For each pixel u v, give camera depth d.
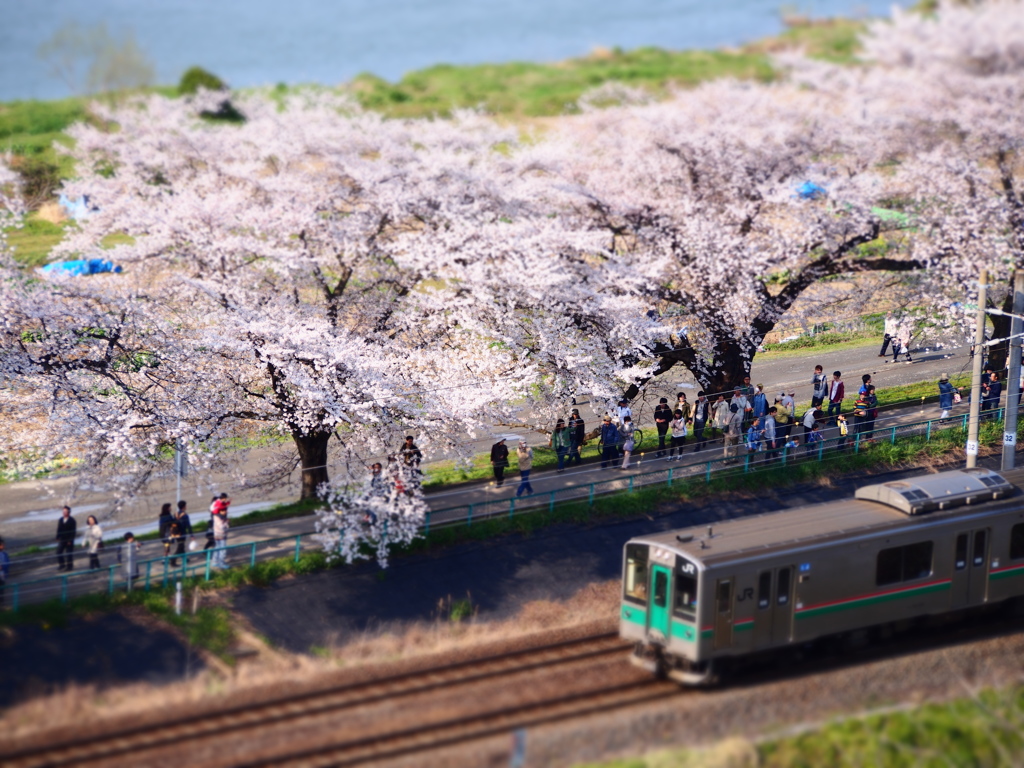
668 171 70.25
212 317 54.12
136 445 48.97
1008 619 45.69
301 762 32.09
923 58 136.62
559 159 72.88
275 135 77.75
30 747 32.91
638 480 57.25
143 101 149.50
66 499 52.19
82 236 59.50
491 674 38.59
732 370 64.56
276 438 59.09
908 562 41.75
